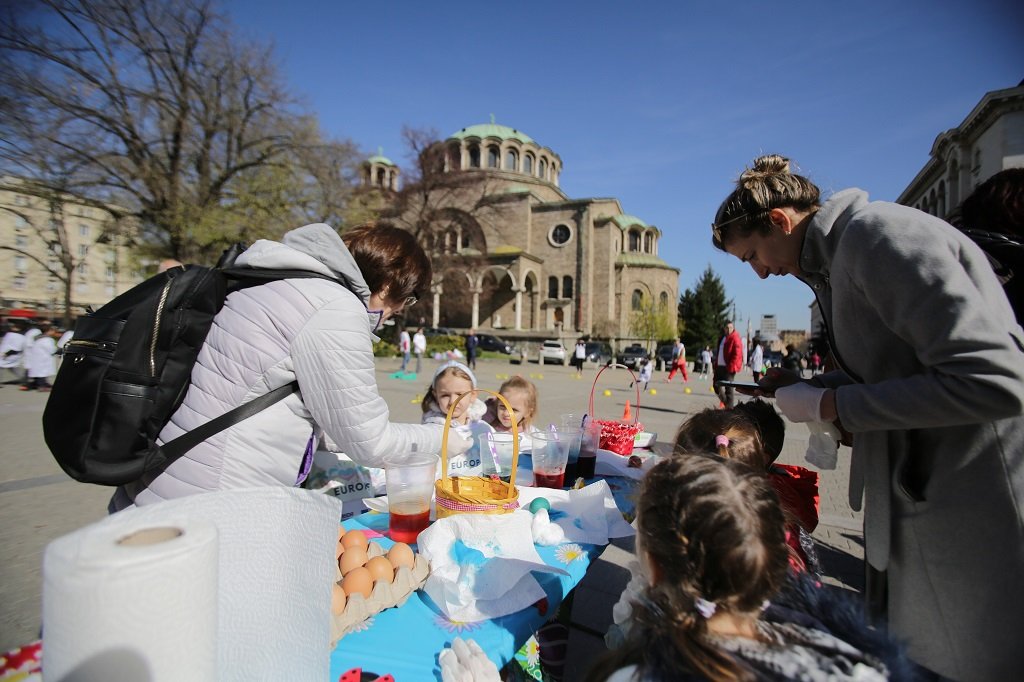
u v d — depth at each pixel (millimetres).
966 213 1949
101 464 1375
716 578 1033
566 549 1691
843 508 5105
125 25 18094
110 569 612
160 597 640
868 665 1004
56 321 23141
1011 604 1362
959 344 1295
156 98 19516
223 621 916
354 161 23062
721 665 956
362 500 2266
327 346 1550
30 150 16875
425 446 2008
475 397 3158
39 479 5477
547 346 31797
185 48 19750
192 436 1509
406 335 19781
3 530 4117
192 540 695
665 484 1157
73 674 626
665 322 53000
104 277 35906
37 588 3213
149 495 1554
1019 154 18812
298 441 1668
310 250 1656
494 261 48062
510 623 1311
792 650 1009
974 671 1419
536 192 56594
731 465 1169
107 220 20703
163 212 19547
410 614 1344
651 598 1106
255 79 20844
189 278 1545
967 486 1421
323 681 974
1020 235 1774
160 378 1441
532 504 1948
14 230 25812
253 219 19922
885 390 1464
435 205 35625
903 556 1581
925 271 1363
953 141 21906
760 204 1762
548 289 50625
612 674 1076
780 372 2109
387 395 13344
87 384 1372
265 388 1569
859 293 1568
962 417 1316
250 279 1633
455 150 55562
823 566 3826
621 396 15305
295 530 1020
